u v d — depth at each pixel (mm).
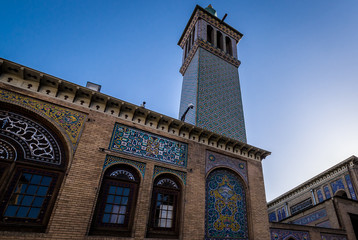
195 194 8234
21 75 7039
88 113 7629
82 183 6465
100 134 7461
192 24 17516
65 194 6109
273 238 9406
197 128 9422
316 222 13539
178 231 7480
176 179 8352
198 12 17000
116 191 7078
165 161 8297
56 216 5777
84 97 7836
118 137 7773
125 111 8391
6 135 6328
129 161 7602
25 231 5543
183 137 9219
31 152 6402
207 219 8211
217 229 8234
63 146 6914
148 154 8070
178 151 8797
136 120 8453
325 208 13242
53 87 7461
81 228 5934
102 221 6488
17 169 6070
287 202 20266
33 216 5777
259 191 9852
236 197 9336
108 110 8086
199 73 13203
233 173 9844
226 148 10125
